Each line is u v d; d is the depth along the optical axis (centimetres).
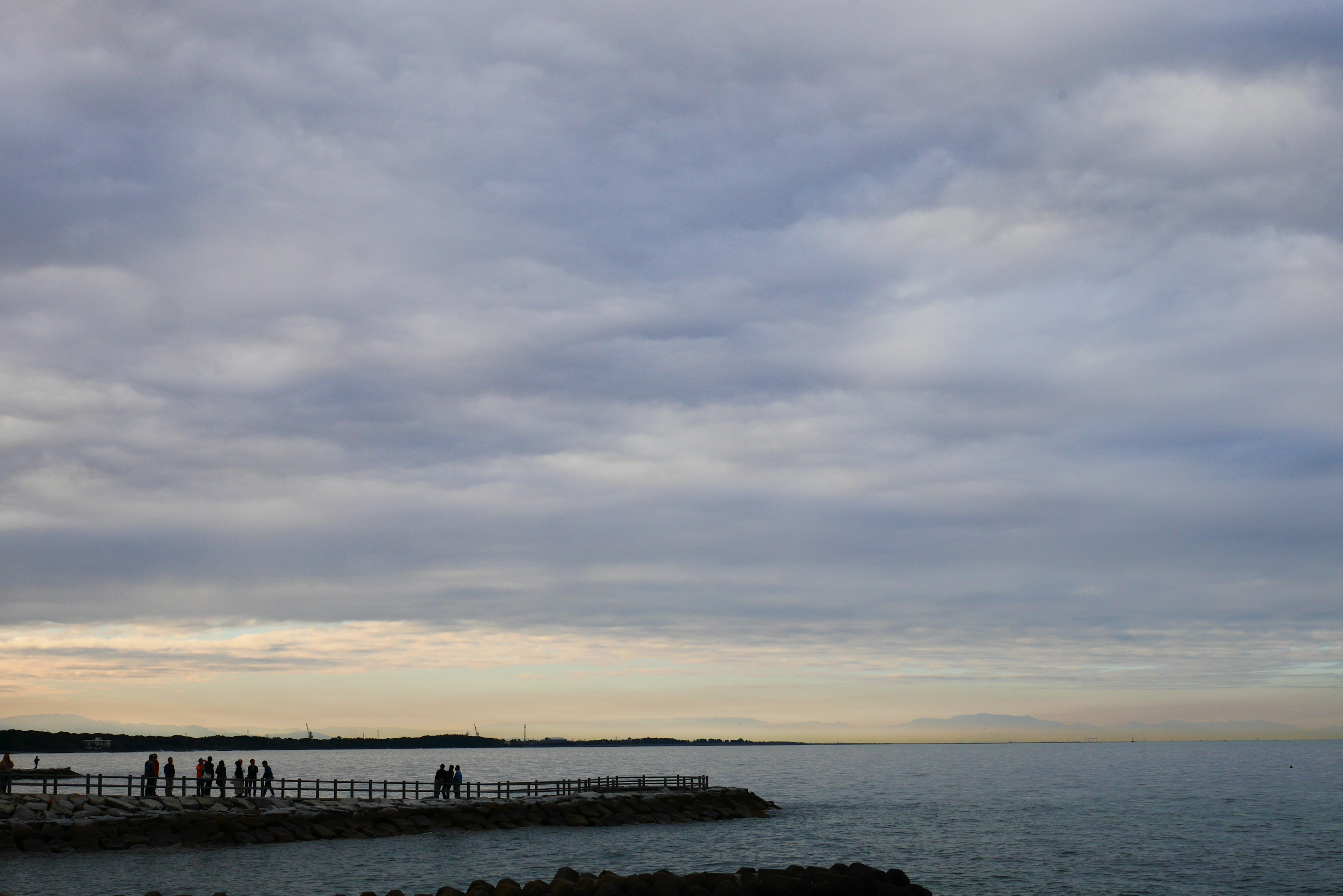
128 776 5909
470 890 3391
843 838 7138
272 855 5275
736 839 6794
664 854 5853
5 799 5306
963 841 7025
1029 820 8944
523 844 6069
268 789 6319
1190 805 10969
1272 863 5903
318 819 6000
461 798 7081
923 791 14350
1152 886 5050
